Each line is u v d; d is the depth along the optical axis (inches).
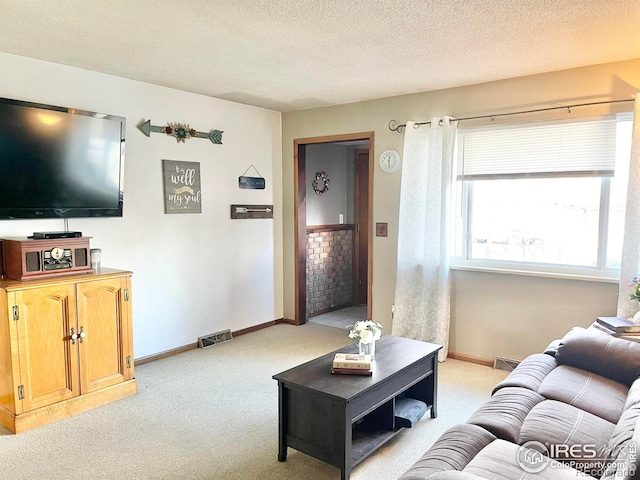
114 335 127.2
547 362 102.2
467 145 158.7
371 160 181.3
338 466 88.4
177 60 129.2
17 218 123.1
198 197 173.0
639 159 124.4
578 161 139.0
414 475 61.3
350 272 249.6
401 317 170.6
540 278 146.3
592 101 135.0
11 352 107.6
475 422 76.7
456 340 164.2
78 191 134.3
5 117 117.1
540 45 116.5
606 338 98.3
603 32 107.3
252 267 197.3
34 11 95.6
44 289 112.2
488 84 152.6
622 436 61.4
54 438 107.0
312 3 91.8
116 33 108.3
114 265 148.8
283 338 188.5
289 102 185.0
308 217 221.8
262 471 94.7
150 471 94.2
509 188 153.9
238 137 187.5
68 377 117.6
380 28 105.3
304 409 93.3
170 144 162.7
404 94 170.2
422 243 167.2
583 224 141.8
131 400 128.3
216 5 92.8
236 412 121.3
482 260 158.9
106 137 138.6
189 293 172.1
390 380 98.3
